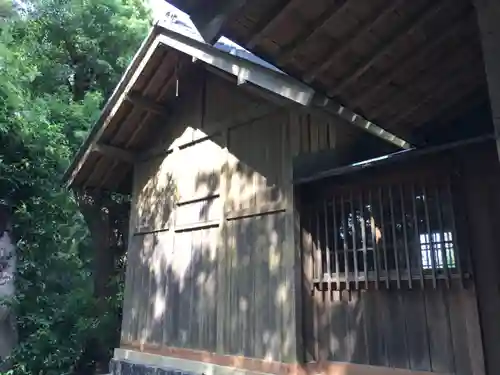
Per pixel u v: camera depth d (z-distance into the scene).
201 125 6.06
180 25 5.43
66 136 9.35
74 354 7.99
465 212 3.52
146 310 6.23
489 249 3.38
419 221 3.74
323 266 4.34
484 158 3.51
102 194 8.21
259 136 5.15
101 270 9.18
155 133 6.88
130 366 6.12
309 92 3.21
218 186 5.57
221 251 5.28
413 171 3.84
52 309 8.09
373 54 2.69
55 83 10.27
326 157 4.38
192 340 5.37
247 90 5.40
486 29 1.85
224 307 5.06
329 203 4.40
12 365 7.34
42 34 10.36
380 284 3.88
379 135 3.70
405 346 3.67
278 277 4.52
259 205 4.92
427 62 2.83
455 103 3.39
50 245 8.45
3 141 8.16
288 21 2.34
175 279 5.89
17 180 8.21
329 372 4.08
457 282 3.47
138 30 11.02
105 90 10.91
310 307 4.34
